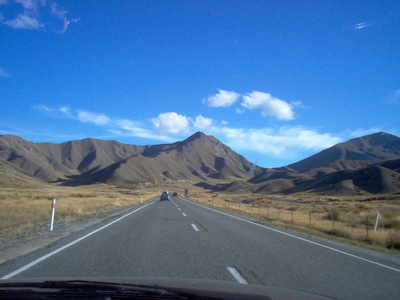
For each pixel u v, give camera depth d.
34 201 31.00
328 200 69.38
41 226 15.91
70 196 54.66
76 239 11.98
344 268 8.17
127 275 6.89
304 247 11.18
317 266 8.27
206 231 14.88
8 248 9.92
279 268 7.88
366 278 7.23
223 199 82.19
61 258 8.57
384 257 10.20
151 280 5.16
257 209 38.69
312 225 19.08
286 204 53.09
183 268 7.64
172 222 18.80
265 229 16.25
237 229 15.91
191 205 41.38
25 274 6.84
